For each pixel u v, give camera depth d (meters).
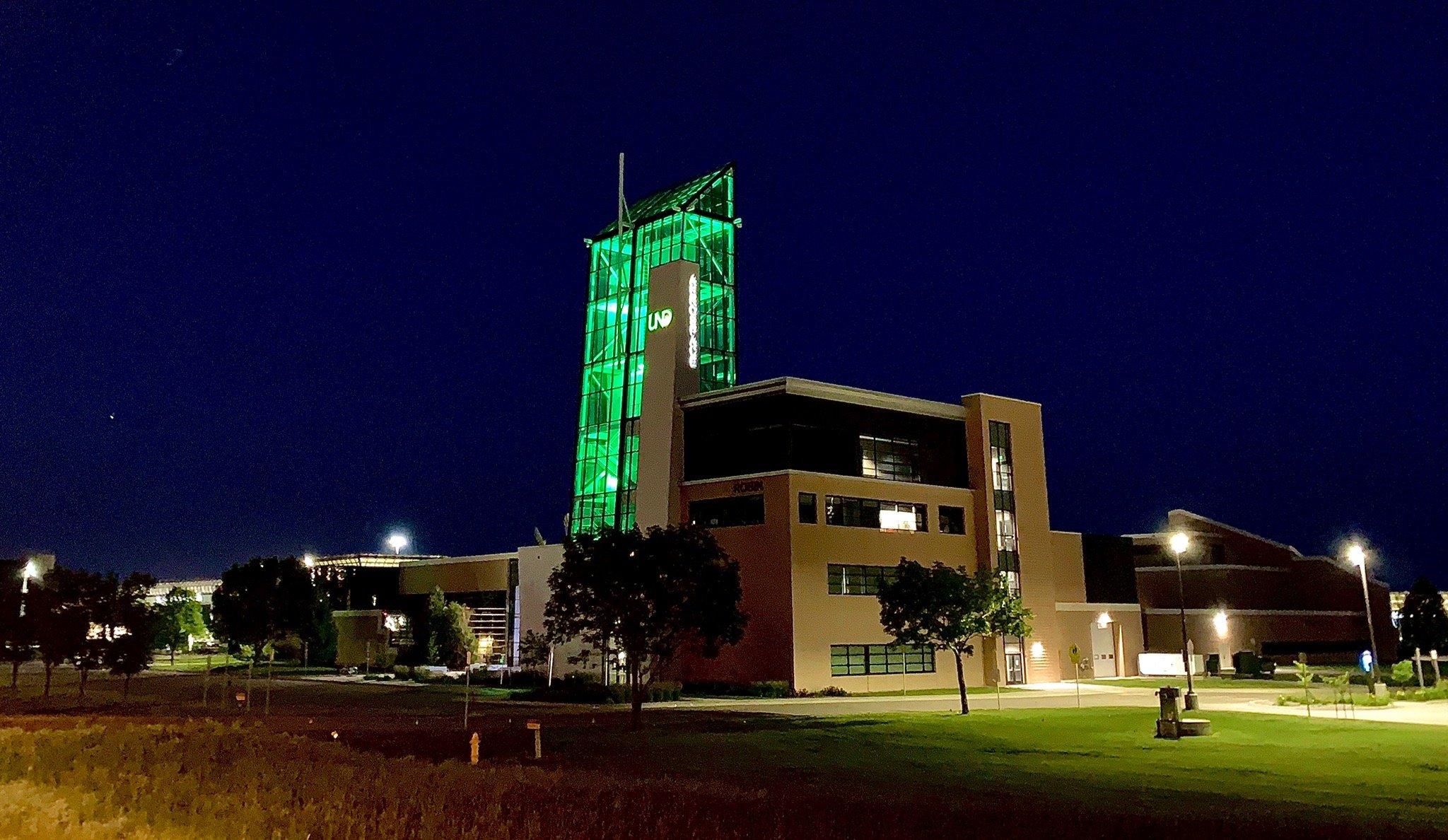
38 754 25.28
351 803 18.78
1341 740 32.72
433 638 76.62
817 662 58.66
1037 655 69.25
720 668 60.56
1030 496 71.88
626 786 23.02
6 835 15.77
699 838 17.25
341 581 92.25
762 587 59.72
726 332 83.81
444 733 35.34
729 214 86.62
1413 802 22.30
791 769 27.20
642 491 67.19
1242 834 17.89
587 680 60.56
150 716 41.12
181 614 88.88
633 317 81.75
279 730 35.47
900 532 64.56
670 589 35.03
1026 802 21.86
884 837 17.41
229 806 18.47
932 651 64.69
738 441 63.50
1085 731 36.00
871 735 35.03
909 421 67.75
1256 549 91.38
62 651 49.00
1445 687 50.12
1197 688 62.78
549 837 16.97
